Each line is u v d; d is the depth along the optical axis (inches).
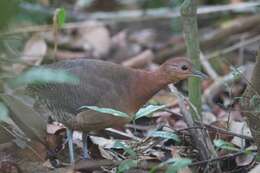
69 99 397.1
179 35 733.3
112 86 399.5
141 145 425.7
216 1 783.1
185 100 451.5
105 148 427.2
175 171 338.0
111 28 762.8
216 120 484.1
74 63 408.2
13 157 402.0
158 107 404.2
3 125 403.5
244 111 381.4
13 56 435.8
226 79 586.2
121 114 369.7
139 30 766.5
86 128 403.2
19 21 520.4
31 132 410.9
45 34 674.2
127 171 381.1
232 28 692.1
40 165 395.2
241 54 645.3
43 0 688.4
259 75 379.2
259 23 690.2
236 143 427.8
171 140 437.1
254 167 382.9
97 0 805.9
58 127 442.6
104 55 698.2
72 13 727.7
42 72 333.4
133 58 668.1
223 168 413.1
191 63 414.0
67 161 416.8
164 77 411.5
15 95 406.3
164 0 799.7
